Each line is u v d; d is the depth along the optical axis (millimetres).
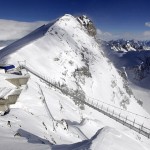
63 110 57562
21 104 37062
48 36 144750
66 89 106875
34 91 49281
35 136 22312
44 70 107875
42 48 126438
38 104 42250
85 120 50562
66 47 143500
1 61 97812
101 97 133250
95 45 181500
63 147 14328
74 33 168750
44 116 35469
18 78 43469
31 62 106250
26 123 27500
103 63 165125
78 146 13523
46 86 78625
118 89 156625
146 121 149000
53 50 130000
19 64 86562
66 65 126312
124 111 140125
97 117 90250
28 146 15234
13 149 14656
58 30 158250
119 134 14461
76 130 42125
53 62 120625
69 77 119938
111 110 126688
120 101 148500
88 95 124562
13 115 29141
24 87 45688
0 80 41125
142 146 14391
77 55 145000
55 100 59531
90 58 156625
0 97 33562
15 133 20641
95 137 13469
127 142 13805
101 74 150750
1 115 29156
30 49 117125
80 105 89875
